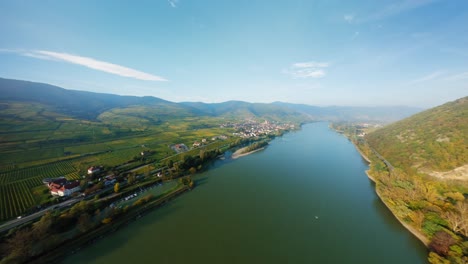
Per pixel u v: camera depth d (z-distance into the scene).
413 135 195.38
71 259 70.50
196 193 125.62
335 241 83.69
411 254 76.69
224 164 186.12
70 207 97.56
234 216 100.56
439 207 91.38
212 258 72.94
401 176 130.75
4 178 127.25
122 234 84.69
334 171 171.75
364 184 144.25
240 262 71.50
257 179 150.50
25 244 67.94
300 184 142.62
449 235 72.25
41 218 80.69
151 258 72.25
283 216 101.50
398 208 99.88
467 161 124.69
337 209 109.38
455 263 61.62
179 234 85.88
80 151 197.00
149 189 126.56
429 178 127.94
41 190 112.56
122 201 110.19
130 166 162.00
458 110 199.38
